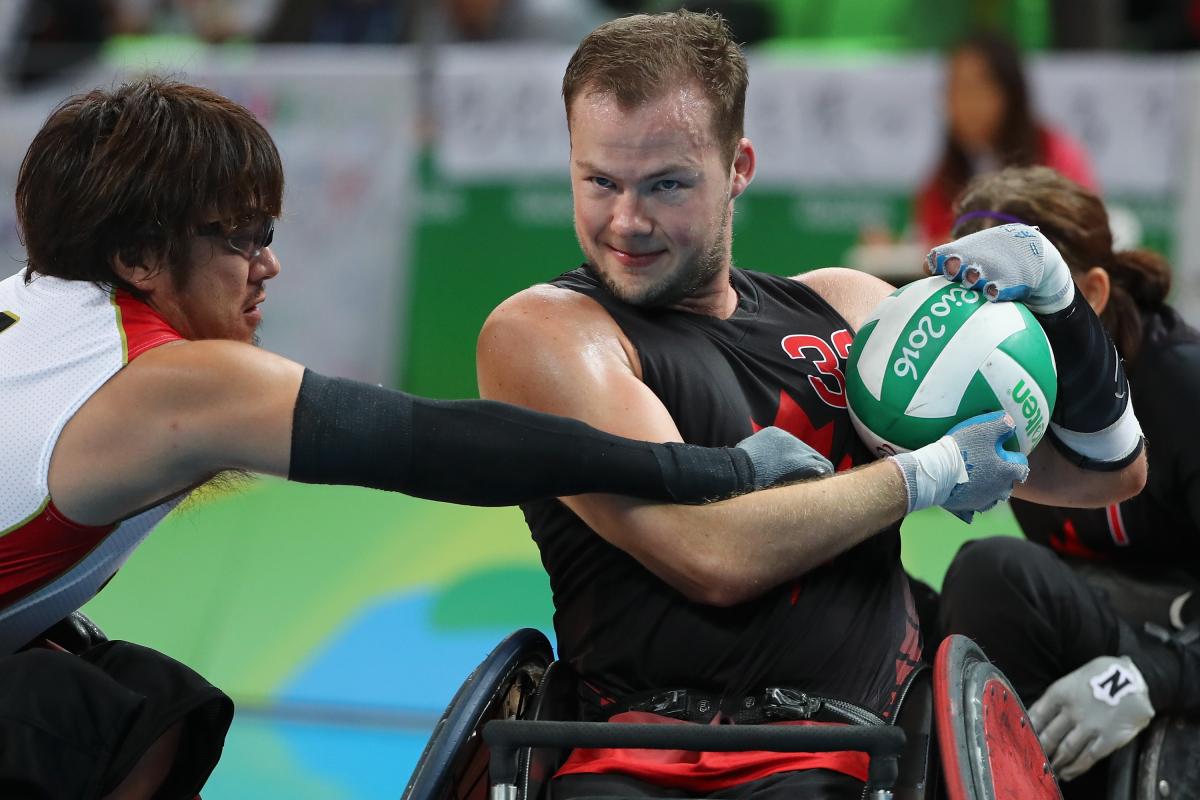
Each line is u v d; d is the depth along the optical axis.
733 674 6.56
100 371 6.04
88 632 7.34
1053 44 17.47
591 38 6.71
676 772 6.27
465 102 16.70
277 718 12.41
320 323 17.33
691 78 6.56
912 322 6.70
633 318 7.00
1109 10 17.39
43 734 5.98
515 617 13.56
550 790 6.39
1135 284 8.34
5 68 17.86
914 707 6.63
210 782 11.25
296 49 18.55
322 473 5.92
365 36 18.69
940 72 15.56
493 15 18.84
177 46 19.22
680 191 6.60
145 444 5.93
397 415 5.95
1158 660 7.94
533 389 6.69
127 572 14.49
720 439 6.82
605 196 6.65
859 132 15.89
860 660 6.67
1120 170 15.54
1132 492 7.50
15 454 5.99
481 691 6.32
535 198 16.69
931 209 15.76
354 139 17.00
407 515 15.08
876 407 6.74
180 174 6.28
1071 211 8.23
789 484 6.38
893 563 7.07
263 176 6.56
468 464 5.95
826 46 18.28
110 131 6.33
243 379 5.91
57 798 5.99
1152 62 15.34
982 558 8.24
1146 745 7.99
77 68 17.81
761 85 16.08
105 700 6.13
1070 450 7.30
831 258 16.14
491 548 14.50
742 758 6.32
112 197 6.21
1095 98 15.48
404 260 17.09
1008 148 15.42
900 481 6.41
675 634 6.60
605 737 5.72
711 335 7.10
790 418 7.00
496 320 6.96
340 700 12.66
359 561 14.48
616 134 6.50
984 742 5.84
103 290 6.33
